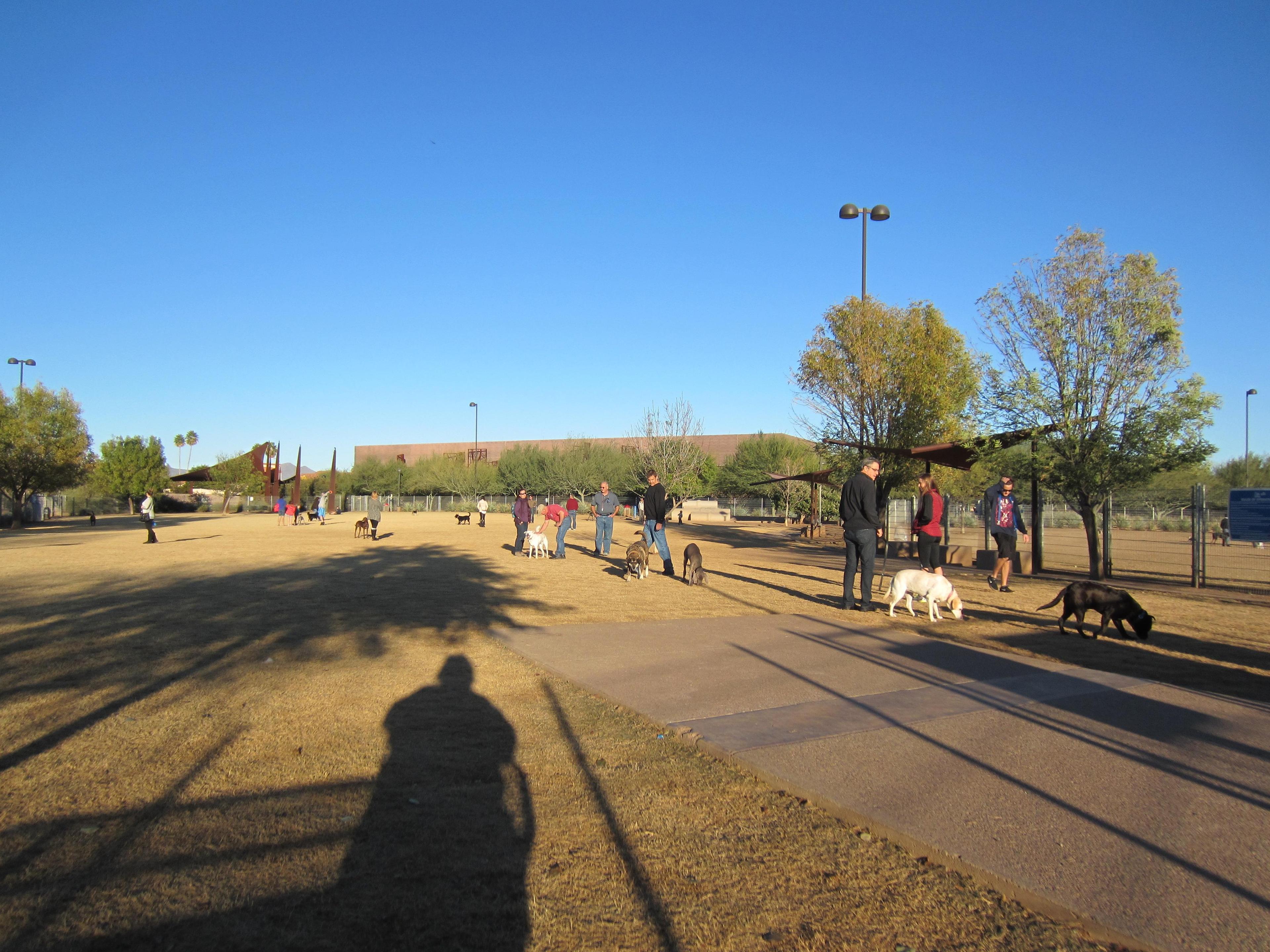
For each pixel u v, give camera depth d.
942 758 4.65
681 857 3.50
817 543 27.58
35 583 13.64
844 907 3.11
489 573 15.66
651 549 15.84
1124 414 13.74
